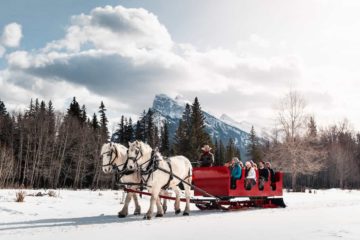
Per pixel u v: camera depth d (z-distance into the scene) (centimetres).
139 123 8644
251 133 9956
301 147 4956
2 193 2481
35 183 6144
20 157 6119
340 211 1730
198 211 1705
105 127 8188
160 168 1451
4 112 8288
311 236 999
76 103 7919
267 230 1103
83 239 949
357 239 959
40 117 6919
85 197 2452
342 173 8406
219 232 1062
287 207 1947
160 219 1362
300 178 9019
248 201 1816
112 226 1175
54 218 1391
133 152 1409
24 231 1078
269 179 1895
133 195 1538
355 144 9975
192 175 1752
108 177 6419
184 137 6869
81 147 6538
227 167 1655
